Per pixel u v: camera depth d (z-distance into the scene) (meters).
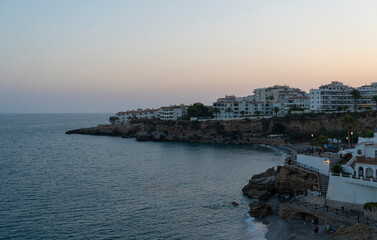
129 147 146.88
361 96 159.00
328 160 52.72
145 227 46.62
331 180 45.16
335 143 95.50
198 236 43.34
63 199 60.16
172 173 84.94
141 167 94.31
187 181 75.19
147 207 55.53
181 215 51.44
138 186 70.31
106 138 195.38
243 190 63.41
